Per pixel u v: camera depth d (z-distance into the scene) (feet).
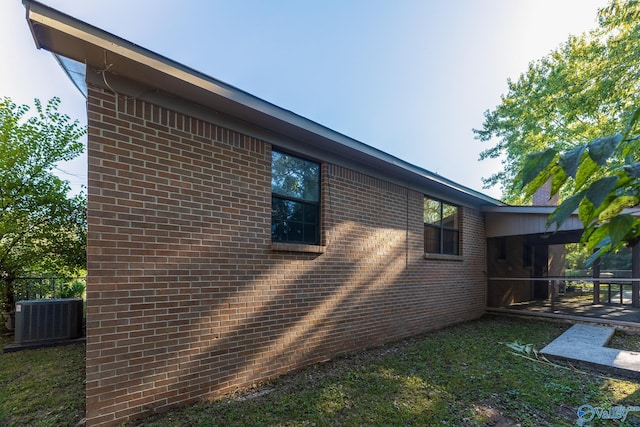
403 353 18.48
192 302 12.60
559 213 2.43
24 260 23.84
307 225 17.44
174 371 12.00
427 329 24.27
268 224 15.28
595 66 40.98
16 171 22.99
